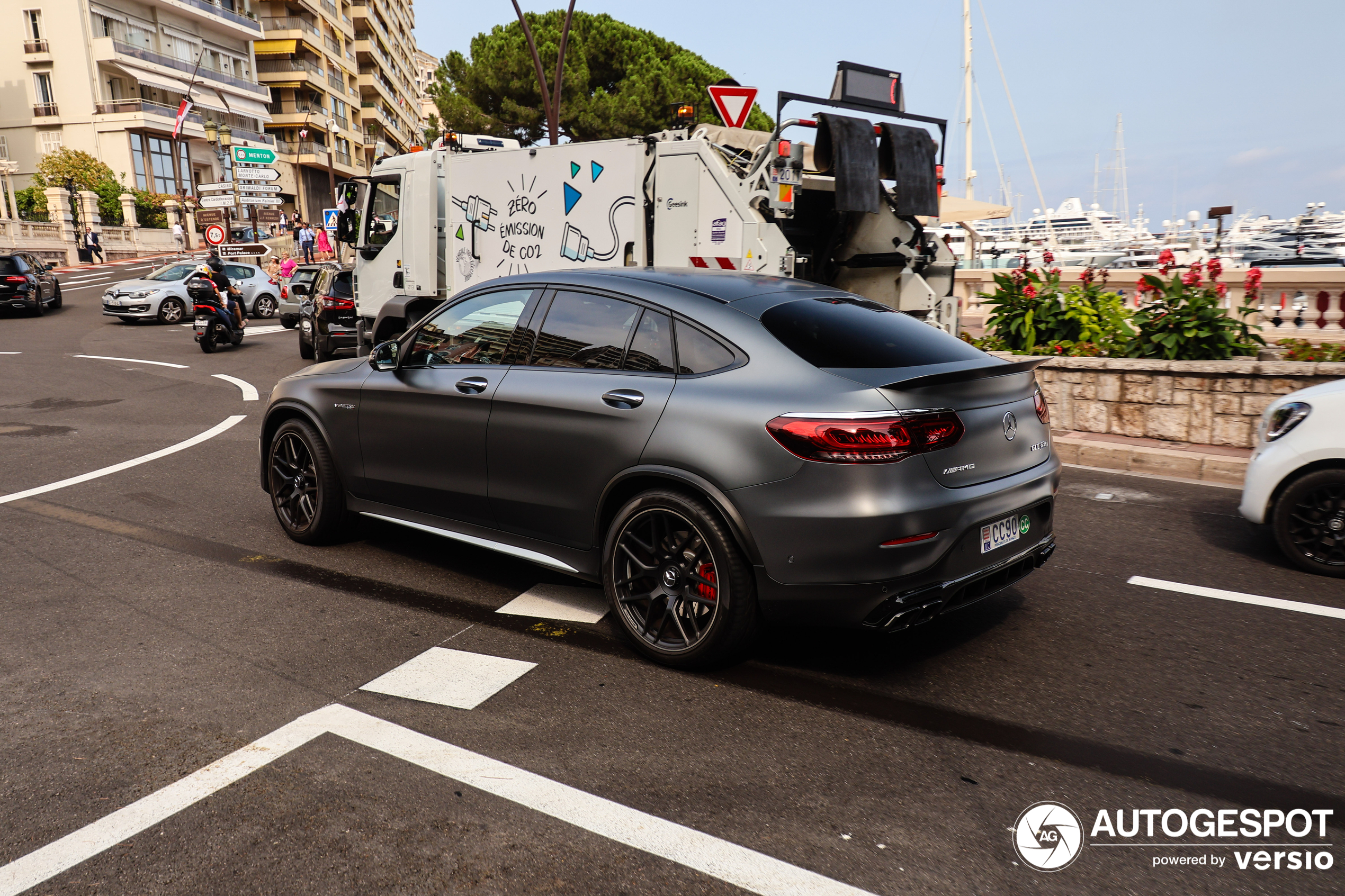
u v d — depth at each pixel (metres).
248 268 26.55
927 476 3.27
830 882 2.40
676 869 2.45
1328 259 35.72
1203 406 7.68
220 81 59.50
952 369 3.56
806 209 9.98
